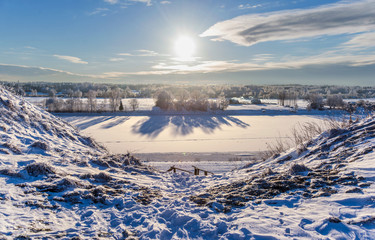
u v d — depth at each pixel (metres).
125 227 5.25
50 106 127.00
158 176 12.41
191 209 6.07
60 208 5.88
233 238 4.36
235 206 6.01
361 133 10.19
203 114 129.88
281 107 158.88
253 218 5.06
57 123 17.73
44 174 7.79
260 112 136.38
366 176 6.19
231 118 118.56
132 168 12.77
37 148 10.93
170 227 5.16
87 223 5.32
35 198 6.12
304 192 6.20
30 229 4.66
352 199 5.18
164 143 70.50
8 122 12.71
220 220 5.06
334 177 6.79
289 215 5.04
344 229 4.15
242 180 9.25
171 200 7.30
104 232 4.92
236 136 79.38
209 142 71.44
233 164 37.94
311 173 7.67
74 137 16.81
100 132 85.62
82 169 9.75
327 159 9.21
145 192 8.16
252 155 53.00
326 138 12.09
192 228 4.92
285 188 6.72
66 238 4.48
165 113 130.00
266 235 4.23
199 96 169.50
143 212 6.09
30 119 14.77
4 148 9.49
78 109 131.75
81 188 7.39
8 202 5.63
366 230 4.02
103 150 18.53
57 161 9.93
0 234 4.30
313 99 144.88
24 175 7.35
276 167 11.38
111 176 9.82
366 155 7.77
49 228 4.85
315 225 4.40
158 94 146.88
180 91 166.75
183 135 82.50
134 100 144.00
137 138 77.38
